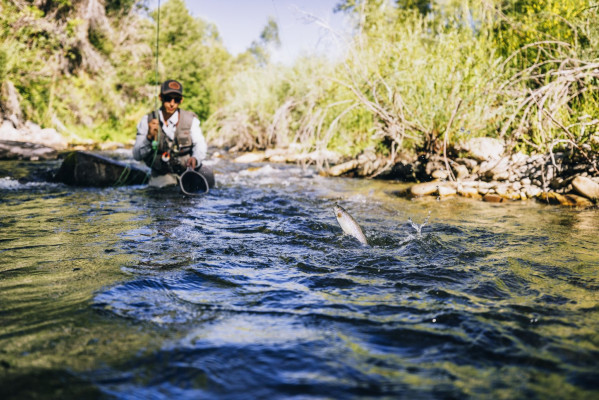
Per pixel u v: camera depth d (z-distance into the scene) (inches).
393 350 63.4
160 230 141.9
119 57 864.3
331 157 392.2
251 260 109.5
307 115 356.5
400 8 388.2
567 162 216.1
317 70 366.6
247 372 57.0
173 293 85.2
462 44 276.2
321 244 126.3
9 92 636.1
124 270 98.8
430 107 279.6
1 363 57.9
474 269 102.9
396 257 113.2
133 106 882.8
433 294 86.4
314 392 52.7
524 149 246.5
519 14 289.7
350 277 96.9
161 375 55.8
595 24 244.4
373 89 287.0
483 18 282.5
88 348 62.3
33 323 70.3
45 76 694.5
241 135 598.9
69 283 89.6
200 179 245.9
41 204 190.9
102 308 76.5
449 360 60.6
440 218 165.6
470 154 261.1
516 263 107.7
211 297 83.7
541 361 60.1
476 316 75.3
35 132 627.8
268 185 267.1
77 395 51.1
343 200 209.8
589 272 100.7
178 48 1023.0
